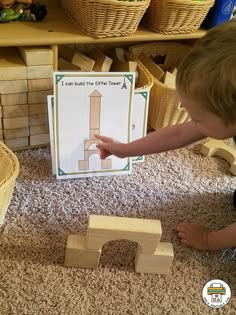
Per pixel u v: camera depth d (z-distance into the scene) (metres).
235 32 0.55
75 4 1.00
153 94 1.14
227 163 1.15
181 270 0.81
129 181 1.03
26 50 0.94
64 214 0.91
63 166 1.01
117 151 0.94
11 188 0.84
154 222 0.76
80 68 1.12
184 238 0.87
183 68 0.59
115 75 0.99
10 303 0.71
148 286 0.78
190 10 1.02
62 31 0.99
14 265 0.78
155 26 1.06
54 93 0.95
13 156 0.87
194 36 1.10
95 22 0.95
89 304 0.73
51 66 0.98
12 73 0.95
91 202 0.95
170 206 0.97
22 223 0.87
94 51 1.21
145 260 0.78
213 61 0.55
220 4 1.08
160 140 0.91
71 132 1.00
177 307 0.74
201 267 0.82
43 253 0.81
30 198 0.94
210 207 0.98
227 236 0.83
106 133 1.04
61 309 0.72
